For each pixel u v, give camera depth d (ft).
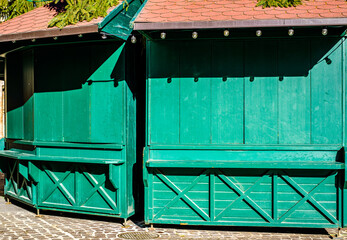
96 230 21.59
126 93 22.71
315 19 18.35
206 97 21.47
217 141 21.39
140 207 24.67
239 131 21.22
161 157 21.85
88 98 23.54
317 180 20.63
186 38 21.36
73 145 23.91
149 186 21.74
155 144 21.86
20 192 27.14
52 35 21.53
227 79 21.30
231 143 21.30
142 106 25.14
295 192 20.79
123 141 22.70
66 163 24.20
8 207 27.58
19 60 27.37
